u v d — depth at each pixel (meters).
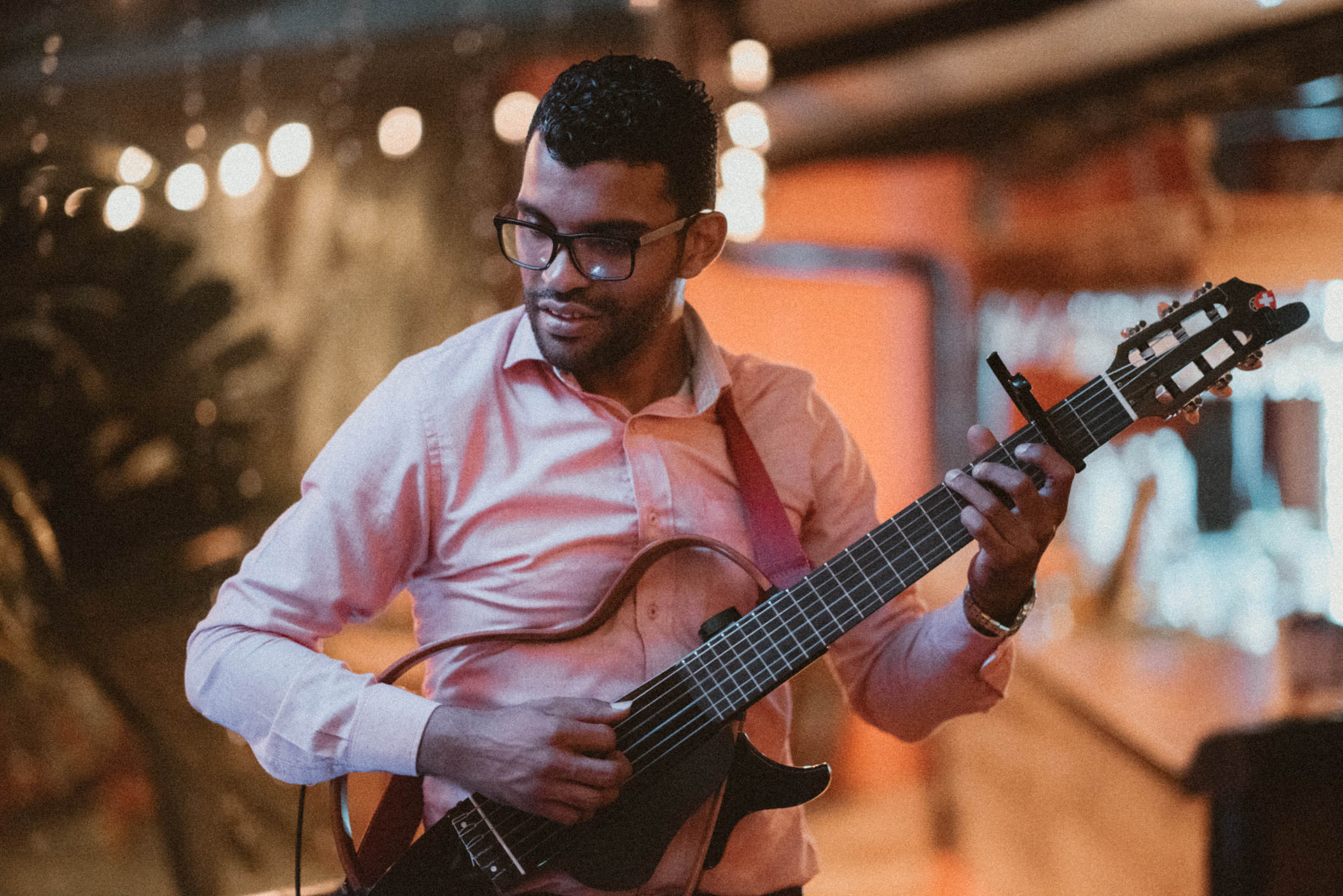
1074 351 5.21
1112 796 3.37
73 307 3.56
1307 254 3.57
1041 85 4.12
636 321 1.41
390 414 1.45
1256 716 2.96
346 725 1.36
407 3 4.28
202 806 3.37
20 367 3.47
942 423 6.40
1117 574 4.69
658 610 1.47
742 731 1.46
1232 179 3.77
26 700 4.10
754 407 1.60
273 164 3.81
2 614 3.23
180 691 3.38
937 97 4.34
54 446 3.45
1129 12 3.70
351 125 5.07
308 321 4.86
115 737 4.27
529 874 1.40
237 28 4.08
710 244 1.48
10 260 3.50
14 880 4.37
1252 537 4.15
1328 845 2.81
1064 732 3.79
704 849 1.41
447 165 5.29
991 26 4.07
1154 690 3.46
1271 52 3.44
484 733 1.33
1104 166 4.61
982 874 4.84
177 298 3.82
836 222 6.29
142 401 3.63
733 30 4.28
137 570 3.44
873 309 6.46
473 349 1.50
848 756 6.23
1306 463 3.93
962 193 6.32
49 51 3.71
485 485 1.46
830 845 5.59
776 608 1.44
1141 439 4.69
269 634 1.43
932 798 5.60
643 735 1.40
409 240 5.25
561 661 1.44
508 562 1.45
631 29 4.22
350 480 1.43
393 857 1.47
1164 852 3.03
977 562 1.44
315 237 4.89
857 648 1.65
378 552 1.44
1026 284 5.67
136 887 4.38
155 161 3.87
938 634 1.54
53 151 3.62
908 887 5.06
